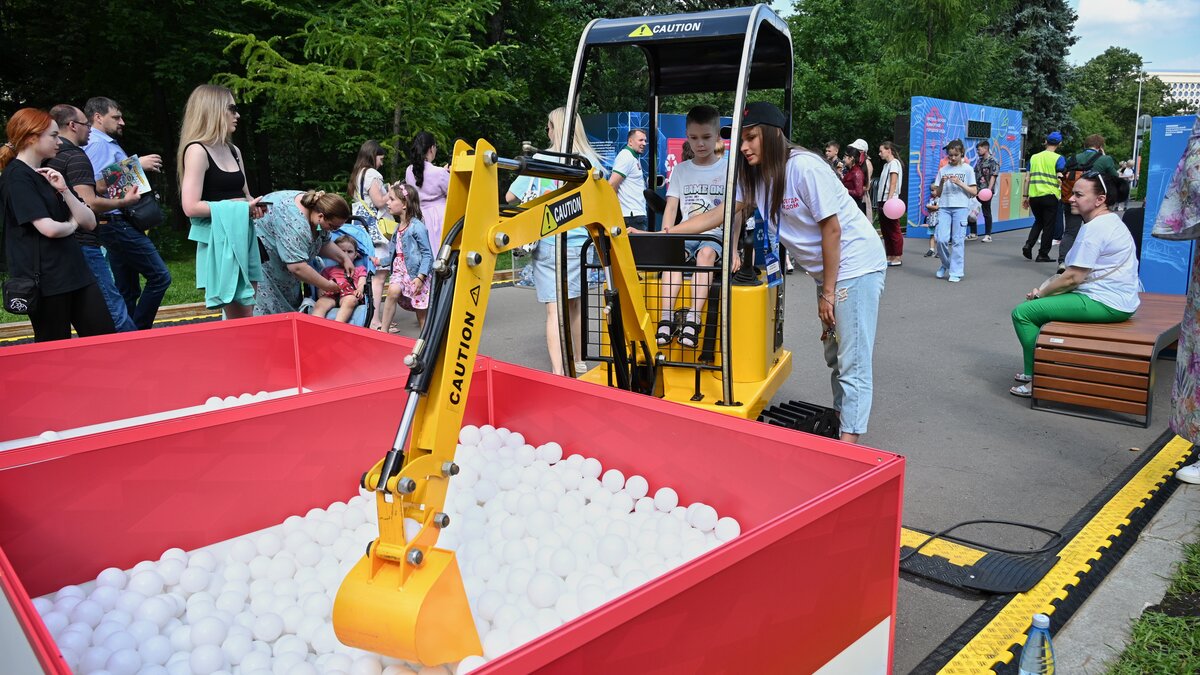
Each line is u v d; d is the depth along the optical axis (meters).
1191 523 3.98
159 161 6.98
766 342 4.38
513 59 20.73
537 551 3.01
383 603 2.05
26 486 2.87
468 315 2.42
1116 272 5.90
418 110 13.89
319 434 3.58
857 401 4.46
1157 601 3.30
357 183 7.93
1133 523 3.99
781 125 4.21
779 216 4.48
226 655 2.52
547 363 7.21
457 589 2.19
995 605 3.29
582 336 4.46
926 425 5.62
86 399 4.59
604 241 3.70
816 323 9.07
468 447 3.86
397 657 2.10
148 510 3.15
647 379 4.15
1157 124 8.45
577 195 3.32
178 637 2.59
